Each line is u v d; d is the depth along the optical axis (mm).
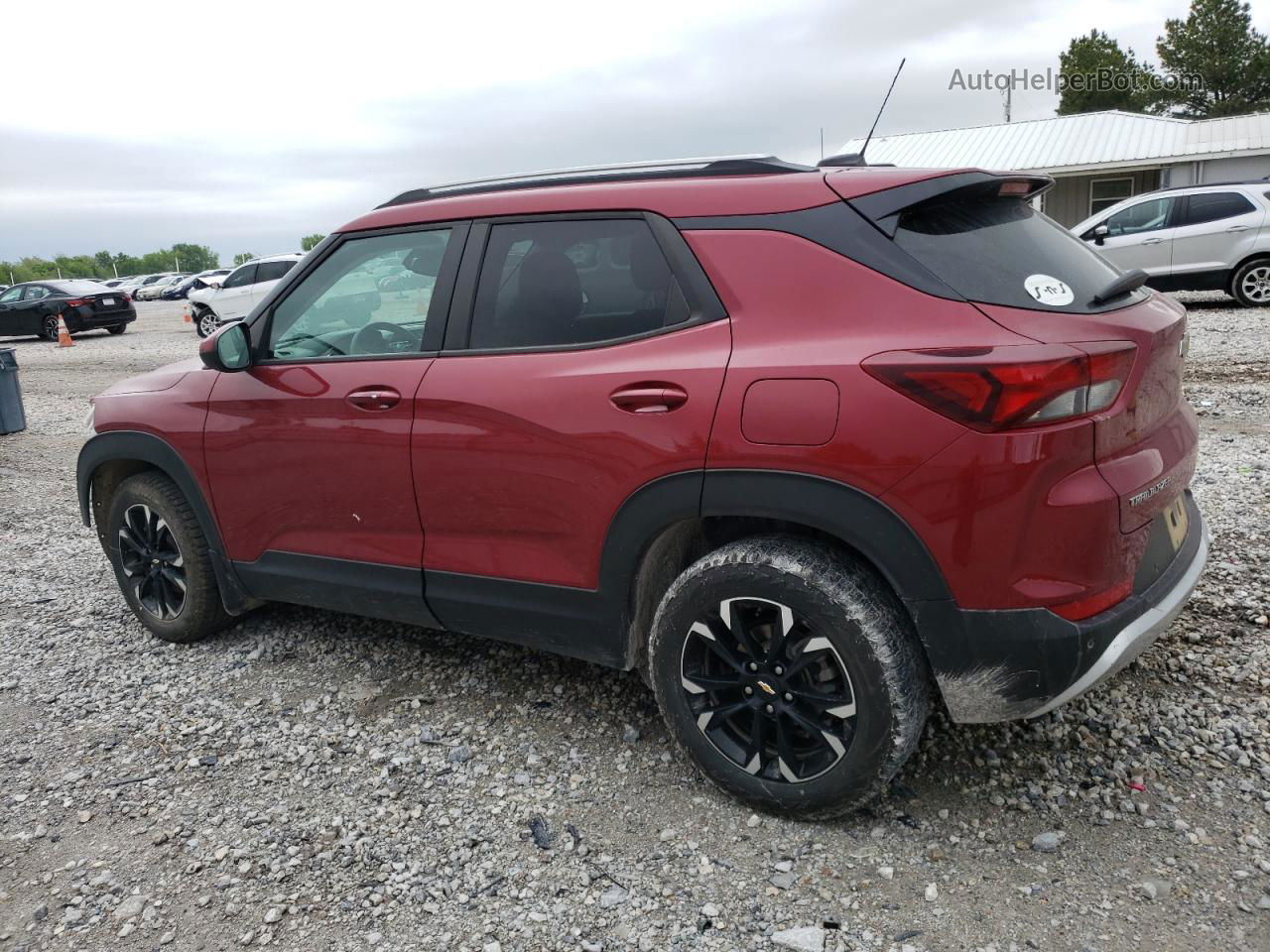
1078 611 2326
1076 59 48844
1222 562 4152
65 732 3502
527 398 2893
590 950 2287
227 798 3014
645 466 2670
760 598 2570
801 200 2605
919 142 26750
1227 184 13289
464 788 2992
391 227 3355
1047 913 2291
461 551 3174
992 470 2240
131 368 16453
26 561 5703
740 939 2289
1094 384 2244
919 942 2232
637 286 2801
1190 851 2467
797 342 2479
